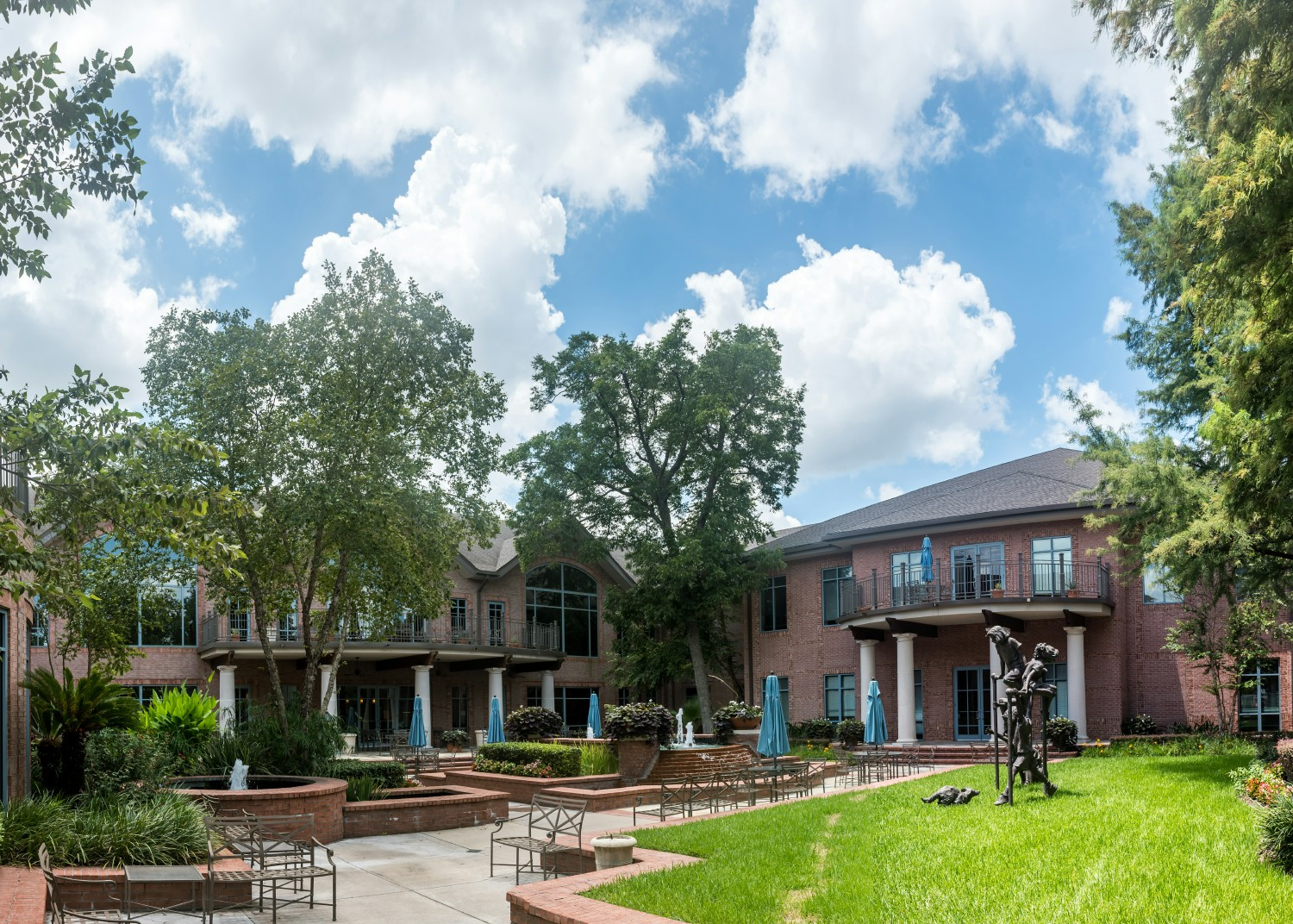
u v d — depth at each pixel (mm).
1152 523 20984
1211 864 9633
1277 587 19672
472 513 21469
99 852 10883
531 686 46562
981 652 32688
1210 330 14070
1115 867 9586
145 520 9875
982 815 13508
